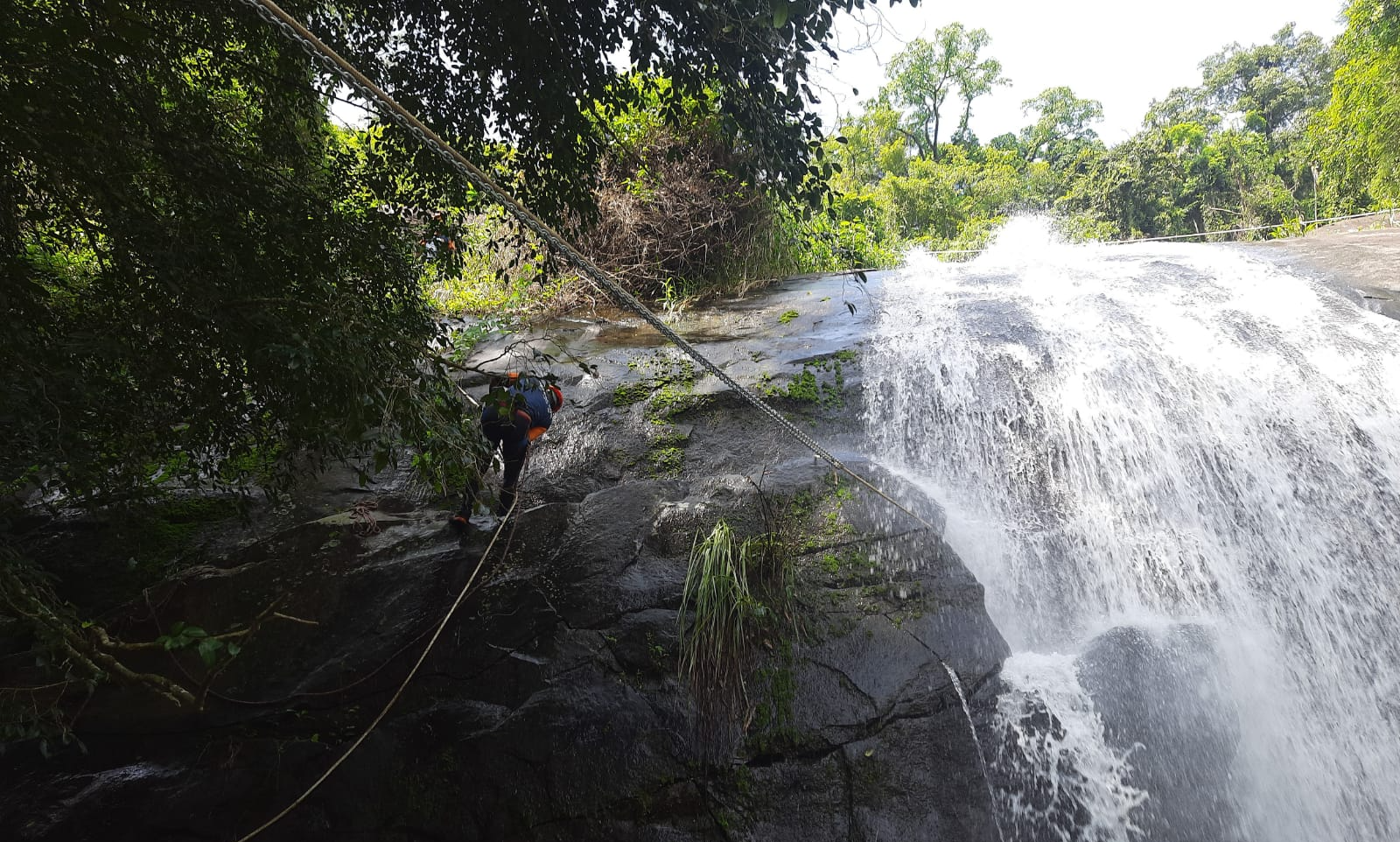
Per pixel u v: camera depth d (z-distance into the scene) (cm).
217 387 373
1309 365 675
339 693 430
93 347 301
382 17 385
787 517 513
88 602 488
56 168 290
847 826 382
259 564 496
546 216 451
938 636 453
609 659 431
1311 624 570
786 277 1084
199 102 340
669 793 386
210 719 422
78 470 334
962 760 411
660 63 402
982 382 679
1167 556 577
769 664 424
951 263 1071
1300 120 4941
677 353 779
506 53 390
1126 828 424
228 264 331
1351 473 604
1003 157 4334
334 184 399
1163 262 945
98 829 387
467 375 752
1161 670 467
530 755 395
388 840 383
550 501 579
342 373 337
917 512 531
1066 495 610
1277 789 478
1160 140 3703
